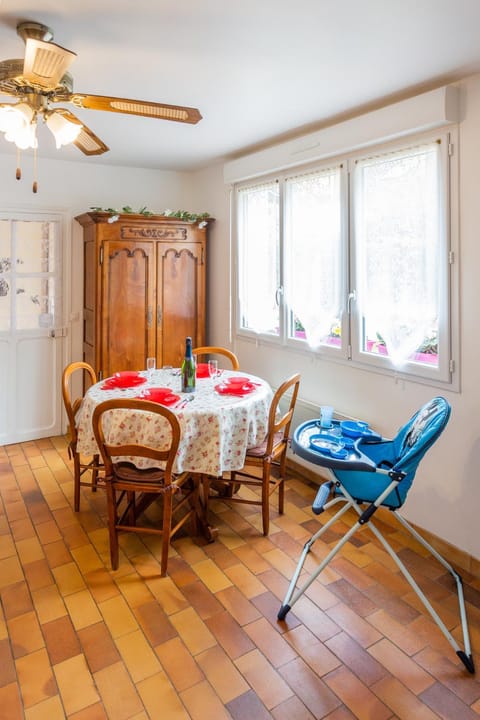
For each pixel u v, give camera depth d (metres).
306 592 2.24
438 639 1.96
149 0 1.66
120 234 3.99
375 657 1.87
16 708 1.64
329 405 3.30
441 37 1.93
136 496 3.06
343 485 2.11
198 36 1.93
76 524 2.84
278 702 1.67
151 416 2.42
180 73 2.29
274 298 3.75
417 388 2.67
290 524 2.87
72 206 4.23
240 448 2.61
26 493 3.23
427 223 2.52
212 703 1.66
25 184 4.01
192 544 2.64
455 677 1.78
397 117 2.52
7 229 4.01
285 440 2.96
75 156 4.00
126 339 4.10
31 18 1.79
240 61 2.15
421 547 2.61
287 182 3.48
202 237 4.36
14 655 1.87
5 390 4.12
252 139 3.46
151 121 3.04
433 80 2.36
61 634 1.98
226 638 1.96
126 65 2.20
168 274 4.22
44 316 4.24
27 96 1.94
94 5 1.70
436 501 2.57
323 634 1.98
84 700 1.67
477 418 2.36
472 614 2.10
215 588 2.27
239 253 4.07
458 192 2.36
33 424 4.29
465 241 2.35
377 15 1.76
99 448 2.29
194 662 1.84
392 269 2.72
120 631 1.99
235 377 3.19
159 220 4.11
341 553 2.56
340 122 3.03
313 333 3.32
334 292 3.15
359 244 2.94
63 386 2.84
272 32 1.89
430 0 1.66
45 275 4.20
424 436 1.90
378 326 2.83
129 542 2.66
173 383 3.01
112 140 3.48
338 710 1.64
